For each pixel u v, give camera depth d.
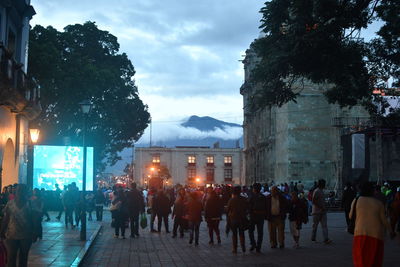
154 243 17.72
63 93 40.47
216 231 17.41
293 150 47.84
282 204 15.74
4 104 20.42
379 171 33.25
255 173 65.06
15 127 23.50
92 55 48.12
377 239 9.13
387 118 21.41
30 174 34.41
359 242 9.22
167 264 12.79
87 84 41.19
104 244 17.42
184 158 95.25
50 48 37.50
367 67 18.56
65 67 40.91
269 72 17.20
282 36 17.31
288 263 12.63
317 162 47.66
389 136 37.22
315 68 16.84
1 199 18.16
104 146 49.25
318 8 15.89
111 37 49.28
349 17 16.34
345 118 44.00
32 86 23.50
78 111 42.56
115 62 49.50
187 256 14.25
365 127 36.44
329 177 47.41
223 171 96.44
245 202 14.89
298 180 47.38
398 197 13.05
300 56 16.19
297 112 48.22
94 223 26.73
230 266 12.29
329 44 15.91
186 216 17.38
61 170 34.12
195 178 95.12
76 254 13.52
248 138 71.19
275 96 18.41
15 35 22.95
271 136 55.16
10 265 9.20
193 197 17.23
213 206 17.34
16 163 23.45
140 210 20.41
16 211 9.30
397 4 16.94
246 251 15.24
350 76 17.88
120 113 47.28
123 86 46.28
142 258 13.91
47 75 37.91
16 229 9.25
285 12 17.14
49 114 42.53
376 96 20.77
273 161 54.81
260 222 14.94
